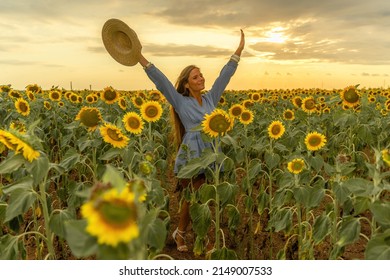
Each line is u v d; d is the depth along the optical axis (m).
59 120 9.40
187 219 5.32
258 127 8.88
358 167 5.90
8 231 5.64
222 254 3.94
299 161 4.30
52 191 7.50
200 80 5.27
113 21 5.14
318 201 3.90
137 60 5.22
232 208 4.38
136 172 5.02
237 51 5.69
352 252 5.43
